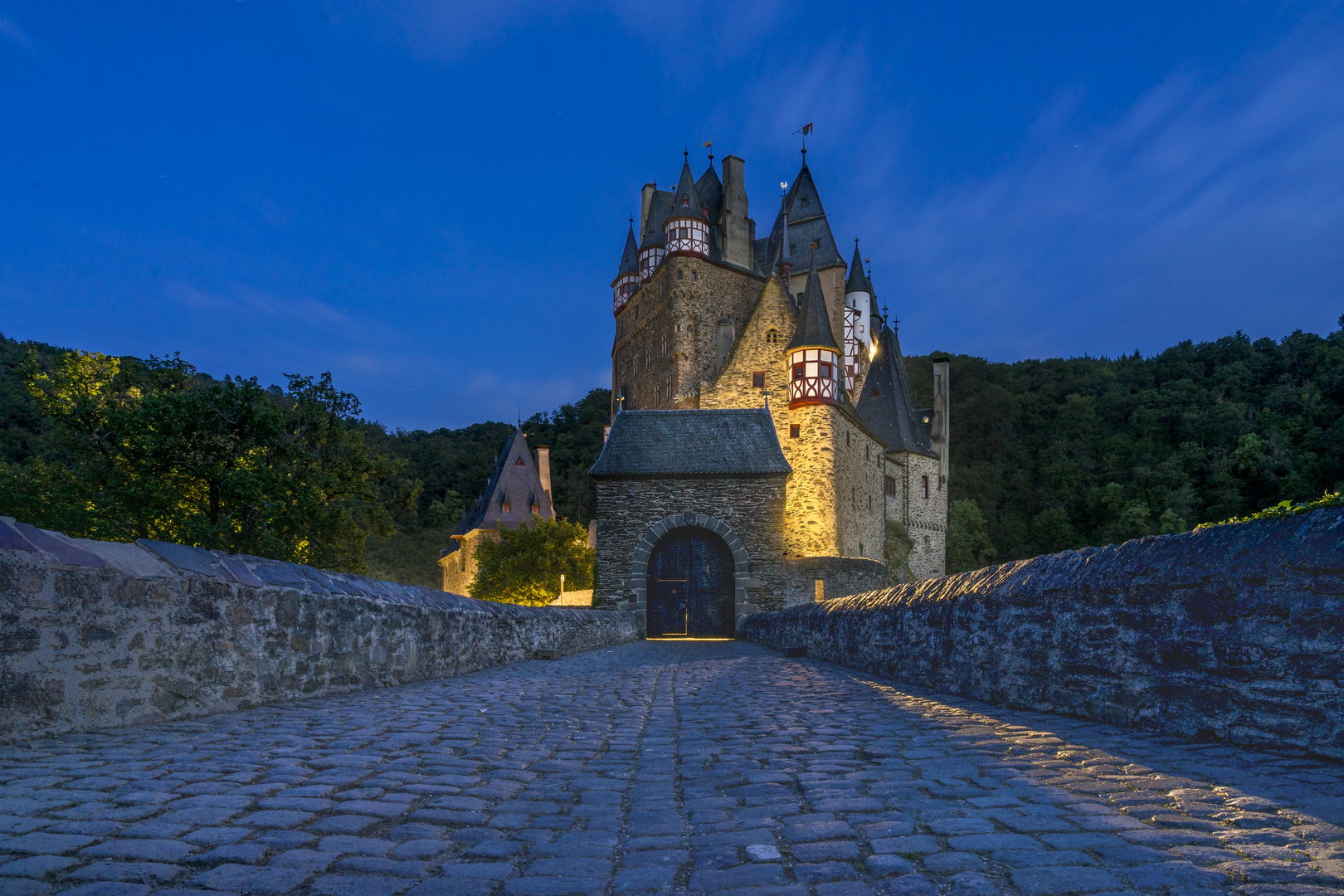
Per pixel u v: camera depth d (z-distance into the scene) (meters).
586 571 39.09
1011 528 86.69
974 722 5.89
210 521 21.30
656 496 27.73
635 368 56.06
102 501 20.62
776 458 28.48
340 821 3.33
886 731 5.66
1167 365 101.38
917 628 9.14
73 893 2.44
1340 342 94.56
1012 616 6.78
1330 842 2.72
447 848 3.08
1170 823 3.06
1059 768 4.12
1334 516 3.99
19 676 4.64
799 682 9.83
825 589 27.17
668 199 55.81
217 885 2.57
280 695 6.88
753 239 54.78
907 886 2.55
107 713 5.19
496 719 6.45
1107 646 5.49
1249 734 4.30
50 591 4.82
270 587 6.79
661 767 4.68
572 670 11.99
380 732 5.55
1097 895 2.39
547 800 3.89
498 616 12.55
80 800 3.44
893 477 58.44
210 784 3.80
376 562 54.25
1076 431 96.12
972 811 3.37
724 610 27.89
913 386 105.56
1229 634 4.45
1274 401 87.81
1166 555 5.04
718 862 2.91
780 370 41.84
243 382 22.11
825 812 3.49
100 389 22.94
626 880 2.75
